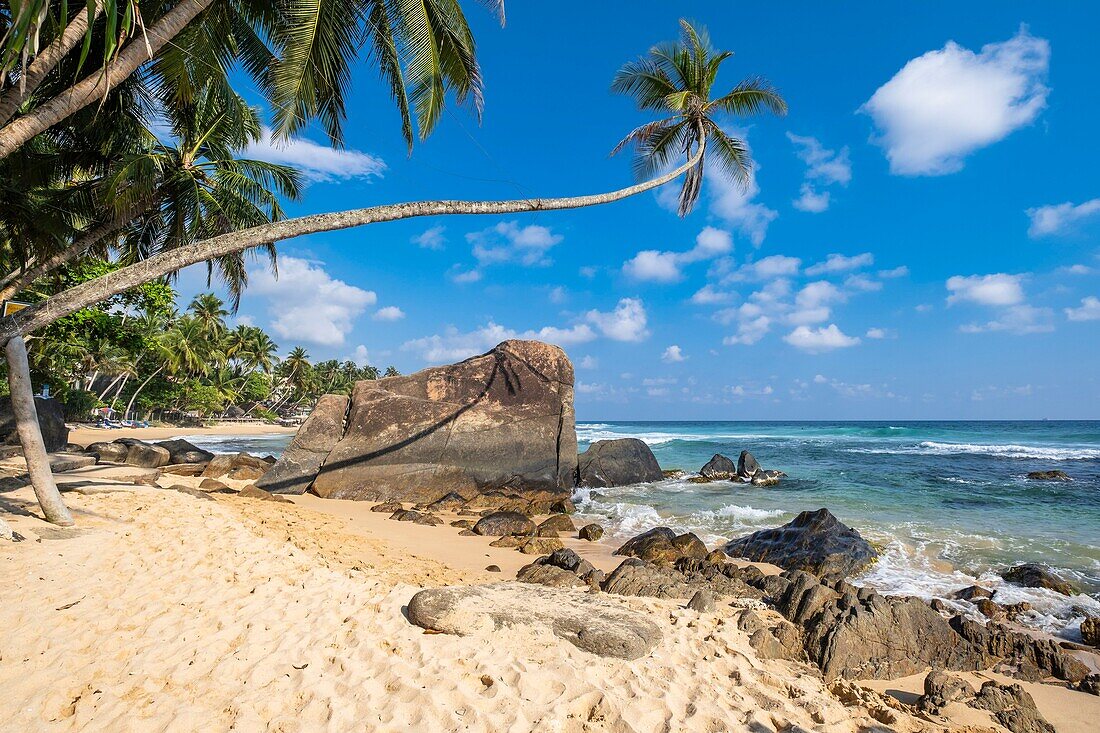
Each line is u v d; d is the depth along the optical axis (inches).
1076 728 181.8
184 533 338.0
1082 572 370.9
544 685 172.6
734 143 767.7
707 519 568.4
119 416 2353.6
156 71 380.5
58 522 332.5
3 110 239.6
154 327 2106.3
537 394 776.3
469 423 732.7
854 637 219.8
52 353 1652.3
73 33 254.5
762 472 862.5
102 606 220.2
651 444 1753.2
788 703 175.0
